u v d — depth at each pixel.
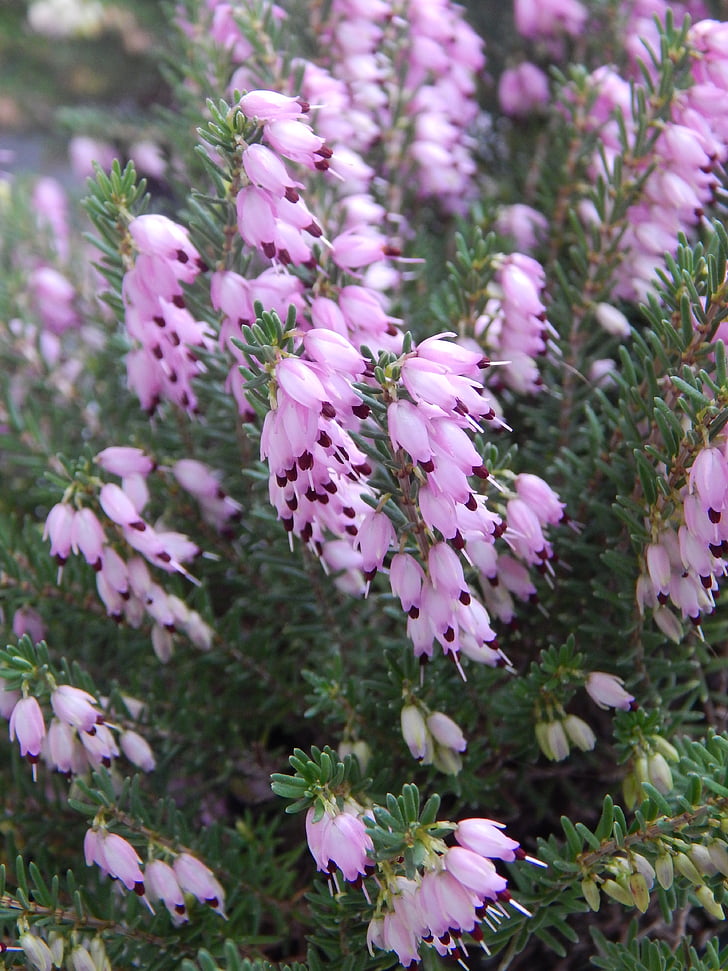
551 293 0.21
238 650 0.19
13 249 0.25
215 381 0.18
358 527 0.16
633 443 0.16
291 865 0.19
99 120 0.28
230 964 0.14
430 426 0.14
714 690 0.19
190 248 0.16
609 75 0.20
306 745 0.20
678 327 0.17
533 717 0.17
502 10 0.27
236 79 0.20
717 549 0.15
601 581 0.18
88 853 0.16
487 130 0.27
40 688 0.16
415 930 0.14
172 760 0.19
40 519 0.23
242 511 0.19
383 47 0.21
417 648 0.15
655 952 0.16
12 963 0.16
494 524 0.15
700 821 0.15
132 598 0.18
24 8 0.45
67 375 0.24
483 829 0.14
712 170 0.18
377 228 0.20
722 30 0.17
